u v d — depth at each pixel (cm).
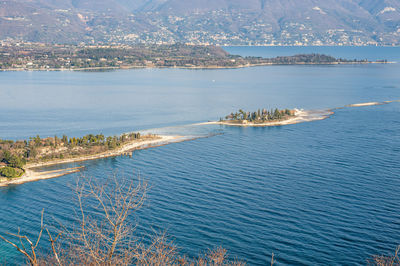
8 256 9088
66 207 12031
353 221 11362
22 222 11244
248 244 10075
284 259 9462
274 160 17262
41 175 15612
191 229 10681
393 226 11081
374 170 15788
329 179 14738
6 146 18300
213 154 18338
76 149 18700
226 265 8894
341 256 9594
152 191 13350
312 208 12194
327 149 19088
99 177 15100
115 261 3009
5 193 13788
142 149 19300
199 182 14438
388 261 9038
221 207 12194
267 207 12250
